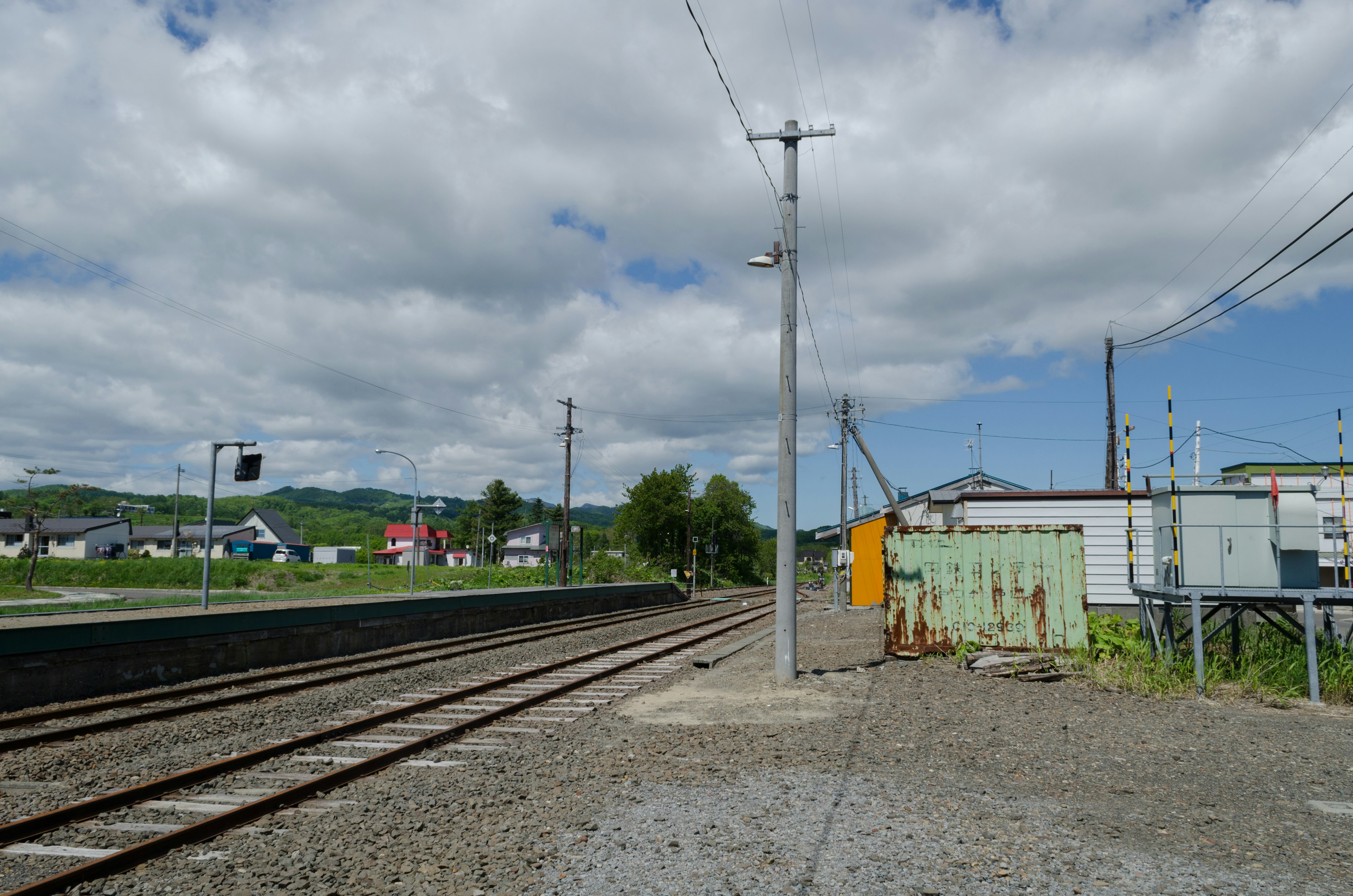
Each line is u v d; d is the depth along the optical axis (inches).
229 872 190.1
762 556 3462.1
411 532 4439.0
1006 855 193.3
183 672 524.7
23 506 2554.1
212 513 900.6
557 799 245.4
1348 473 1008.2
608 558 2133.4
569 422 1673.2
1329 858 192.1
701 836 208.2
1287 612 687.7
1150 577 718.5
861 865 187.3
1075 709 387.5
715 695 444.5
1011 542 561.0
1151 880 178.2
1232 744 313.4
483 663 596.4
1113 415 1146.7
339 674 530.3
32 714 385.7
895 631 572.7
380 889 178.4
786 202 515.5
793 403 502.0
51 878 178.7
